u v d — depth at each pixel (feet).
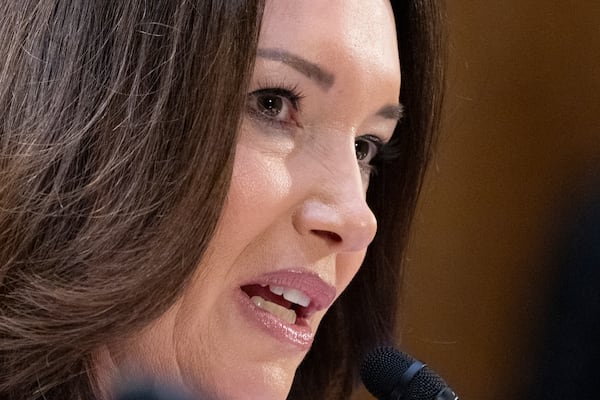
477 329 27.20
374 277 17.24
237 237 12.35
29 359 11.79
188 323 12.51
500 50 27.63
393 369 14.02
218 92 11.62
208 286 12.43
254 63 11.86
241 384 12.92
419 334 27.53
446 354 27.45
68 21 11.96
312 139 12.87
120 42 11.79
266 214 12.41
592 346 24.43
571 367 24.64
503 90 27.81
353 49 12.61
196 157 11.60
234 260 12.53
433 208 27.50
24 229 11.73
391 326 17.47
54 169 11.79
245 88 11.79
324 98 12.72
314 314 13.75
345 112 12.90
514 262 27.09
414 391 13.71
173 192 11.61
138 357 12.49
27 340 11.63
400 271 17.29
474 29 27.48
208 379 12.78
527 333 26.09
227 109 11.67
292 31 12.23
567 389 24.61
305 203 12.73
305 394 17.78
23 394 11.92
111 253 11.57
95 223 11.60
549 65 27.89
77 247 11.64
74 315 11.46
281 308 13.41
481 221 28.12
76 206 11.75
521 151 28.09
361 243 13.06
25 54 12.00
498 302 27.07
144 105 11.73
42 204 11.71
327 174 12.78
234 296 12.76
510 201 27.86
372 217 12.98
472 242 28.02
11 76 12.01
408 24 15.66
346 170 12.92
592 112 27.55
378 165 16.65
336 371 17.72
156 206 11.62
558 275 25.84
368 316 17.43
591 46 27.73
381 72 13.02
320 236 12.96
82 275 11.64
